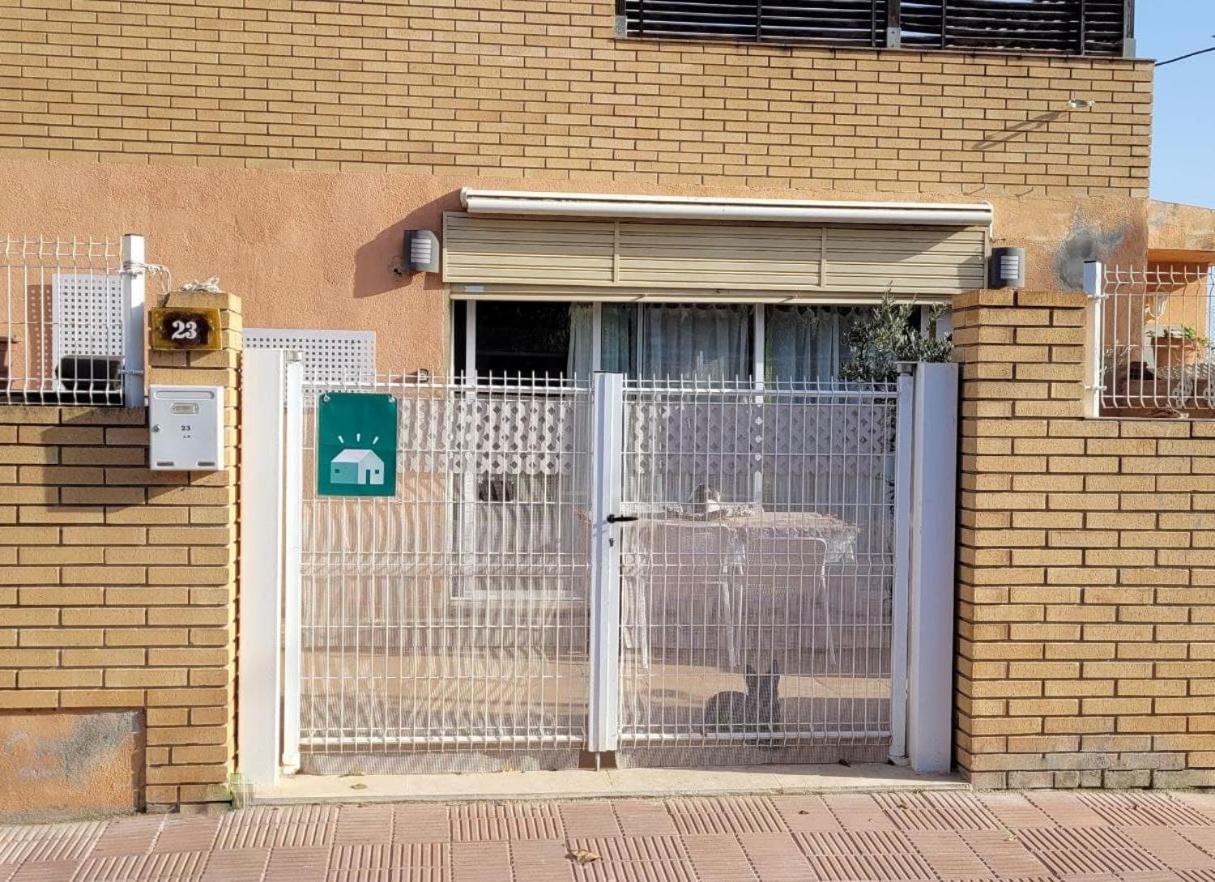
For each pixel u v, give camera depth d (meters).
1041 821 5.43
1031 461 5.70
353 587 5.74
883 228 9.05
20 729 5.24
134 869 4.83
